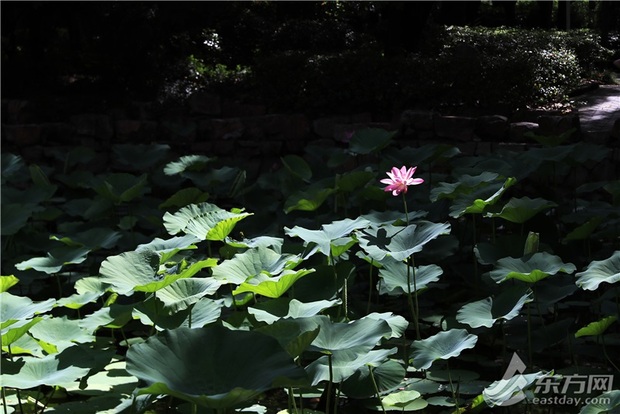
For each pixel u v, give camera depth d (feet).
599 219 19.22
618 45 71.46
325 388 15.88
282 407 15.87
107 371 16.74
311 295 17.29
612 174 31.65
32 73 41.98
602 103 44.24
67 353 13.41
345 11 55.57
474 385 15.58
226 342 10.25
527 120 36.99
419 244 16.37
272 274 14.89
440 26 53.21
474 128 34.94
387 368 14.99
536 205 18.30
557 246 21.45
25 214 22.21
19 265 18.42
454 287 22.52
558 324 16.92
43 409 14.64
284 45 48.32
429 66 38.17
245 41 49.21
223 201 32.55
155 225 27.14
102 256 26.07
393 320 14.46
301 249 18.88
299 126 37.29
